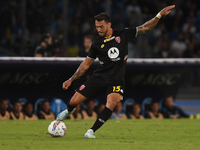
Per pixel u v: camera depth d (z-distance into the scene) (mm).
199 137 19156
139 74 30453
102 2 53250
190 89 43531
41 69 28609
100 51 17422
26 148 14344
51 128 17875
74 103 17750
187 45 55594
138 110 30609
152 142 16828
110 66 17344
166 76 30953
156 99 30984
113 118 30125
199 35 61281
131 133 20750
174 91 31312
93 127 17672
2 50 45031
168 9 17703
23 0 41688
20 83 28781
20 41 45938
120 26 51281
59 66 28531
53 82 28781
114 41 17328
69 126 24234
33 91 28906
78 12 52250
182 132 21484
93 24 51125
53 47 35250
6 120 28047
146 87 30734
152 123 26828
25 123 25875
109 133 20625
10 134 19625
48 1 51188
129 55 46125
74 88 28234
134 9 54031
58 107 29000
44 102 28984
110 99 17188
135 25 52062
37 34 48156
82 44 48438
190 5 64000
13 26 47719
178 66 30906
